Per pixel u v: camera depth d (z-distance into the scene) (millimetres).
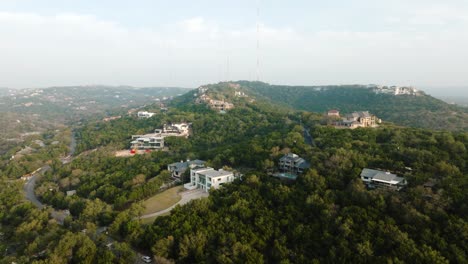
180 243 92625
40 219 120875
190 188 146875
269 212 105812
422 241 84125
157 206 128875
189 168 162250
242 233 97000
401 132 160625
